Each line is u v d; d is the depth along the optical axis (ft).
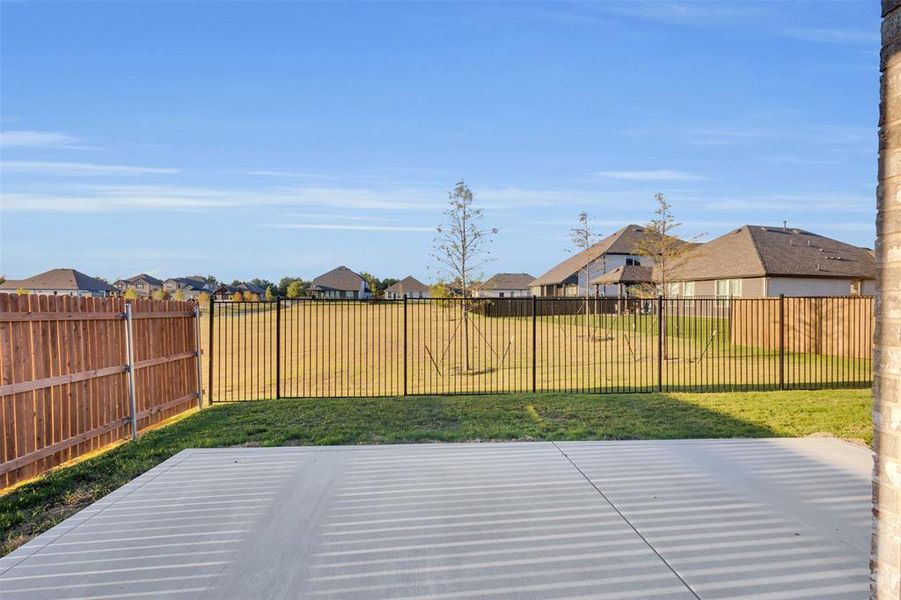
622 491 12.86
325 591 8.43
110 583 8.74
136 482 13.88
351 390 31.48
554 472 14.39
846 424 19.84
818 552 9.61
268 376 38.04
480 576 8.86
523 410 22.54
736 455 15.79
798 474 14.06
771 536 10.29
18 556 9.77
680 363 40.37
